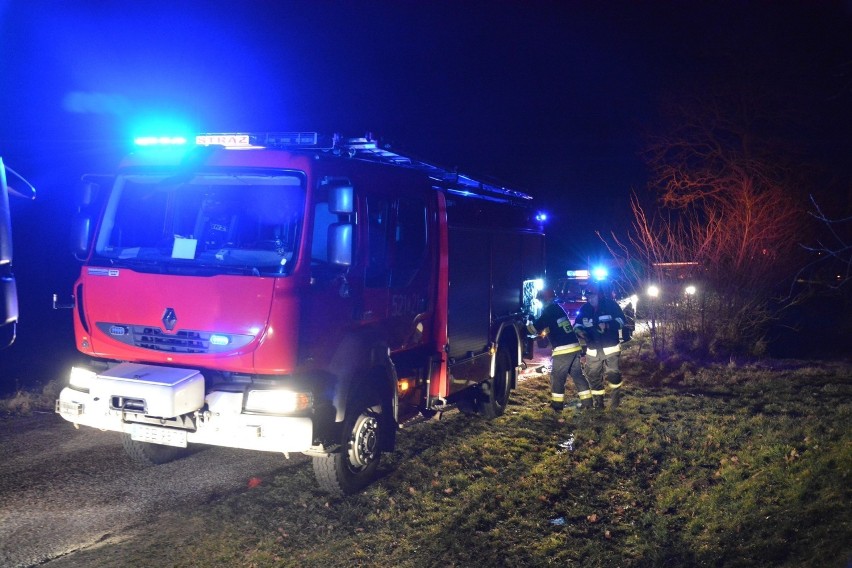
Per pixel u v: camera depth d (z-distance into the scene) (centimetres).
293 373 541
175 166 576
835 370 1180
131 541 519
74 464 675
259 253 551
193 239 568
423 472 677
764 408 882
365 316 619
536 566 486
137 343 565
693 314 1428
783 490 548
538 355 1451
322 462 596
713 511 542
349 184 560
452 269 769
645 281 1445
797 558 435
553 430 844
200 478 650
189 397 540
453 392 777
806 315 1956
